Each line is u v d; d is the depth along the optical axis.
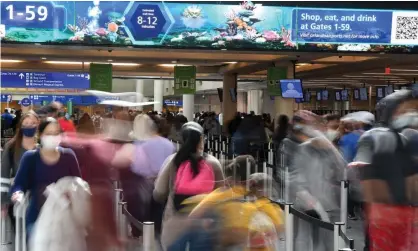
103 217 5.93
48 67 27.06
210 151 14.84
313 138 8.34
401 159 4.61
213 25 14.59
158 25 14.36
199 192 5.20
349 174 8.16
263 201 5.91
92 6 14.05
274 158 12.32
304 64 24.05
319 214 7.29
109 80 24.06
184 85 25.75
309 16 14.88
